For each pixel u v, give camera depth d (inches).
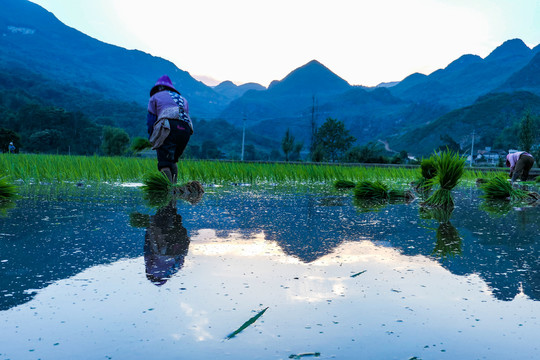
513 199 187.9
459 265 64.0
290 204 148.8
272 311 43.4
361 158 1849.2
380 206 149.8
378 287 52.3
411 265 63.7
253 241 80.8
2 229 88.2
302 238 85.1
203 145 7721.5
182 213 118.7
